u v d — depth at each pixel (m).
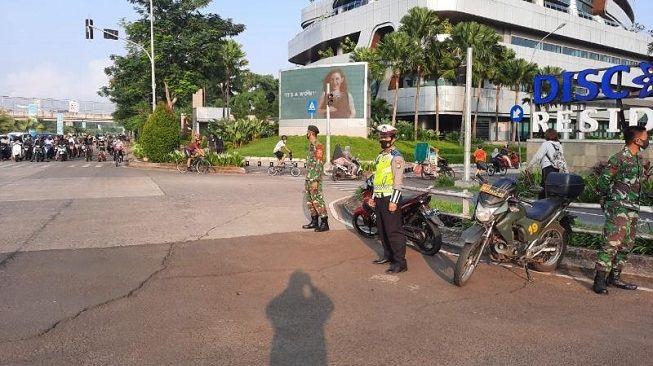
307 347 3.97
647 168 11.34
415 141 43.16
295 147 32.75
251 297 5.18
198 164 22.42
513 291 5.48
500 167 26.50
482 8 50.97
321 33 62.25
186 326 4.38
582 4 69.50
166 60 39.38
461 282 5.59
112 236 8.06
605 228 5.41
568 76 17.12
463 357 3.81
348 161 20.83
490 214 5.60
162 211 10.62
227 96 54.75
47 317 4.54
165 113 25.70
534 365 3.69
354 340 4.11
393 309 4.87
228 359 3.75
